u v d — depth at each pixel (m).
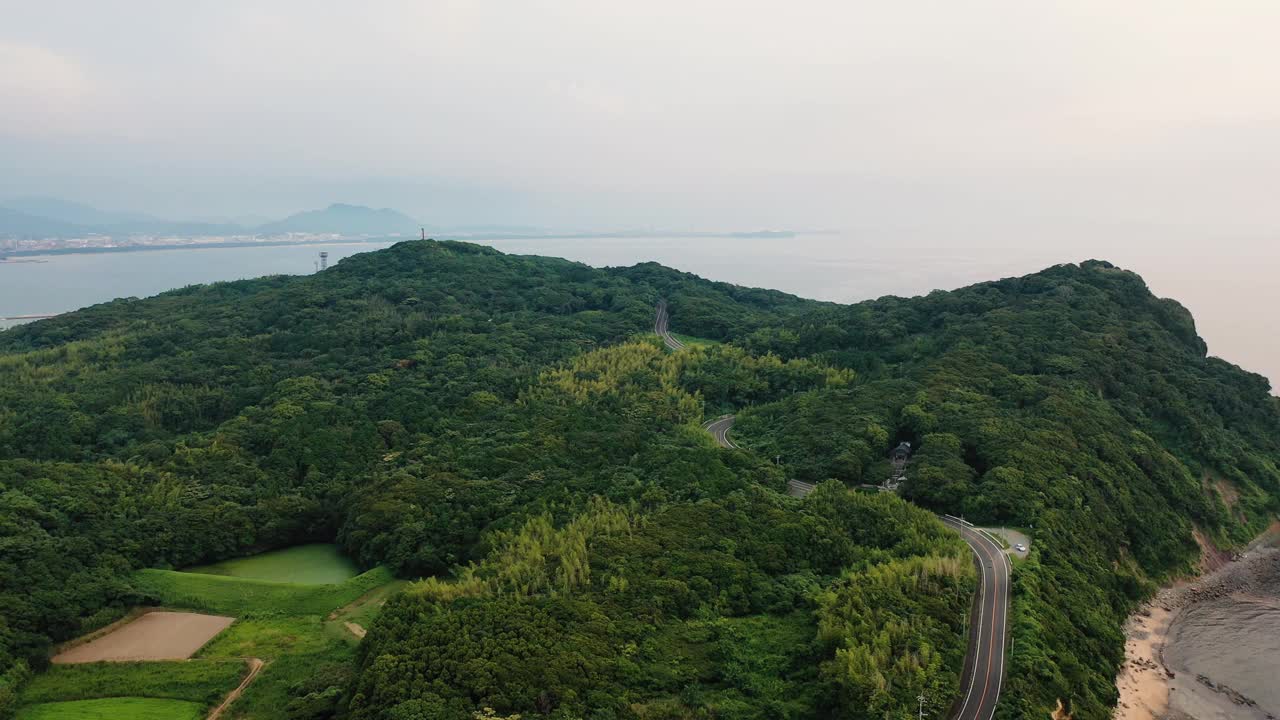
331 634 124.62
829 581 125.00
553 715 89.75
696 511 144.00
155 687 110.38
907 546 131.00
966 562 125.12
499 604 112.00
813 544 134.25
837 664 97.75
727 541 132.75
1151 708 117.56
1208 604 153.25
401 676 95.06
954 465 159.50
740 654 107.19
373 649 105.19
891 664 100.81
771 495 152.38
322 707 99.25
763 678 102.62
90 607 125.81
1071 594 128.00
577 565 123.69
